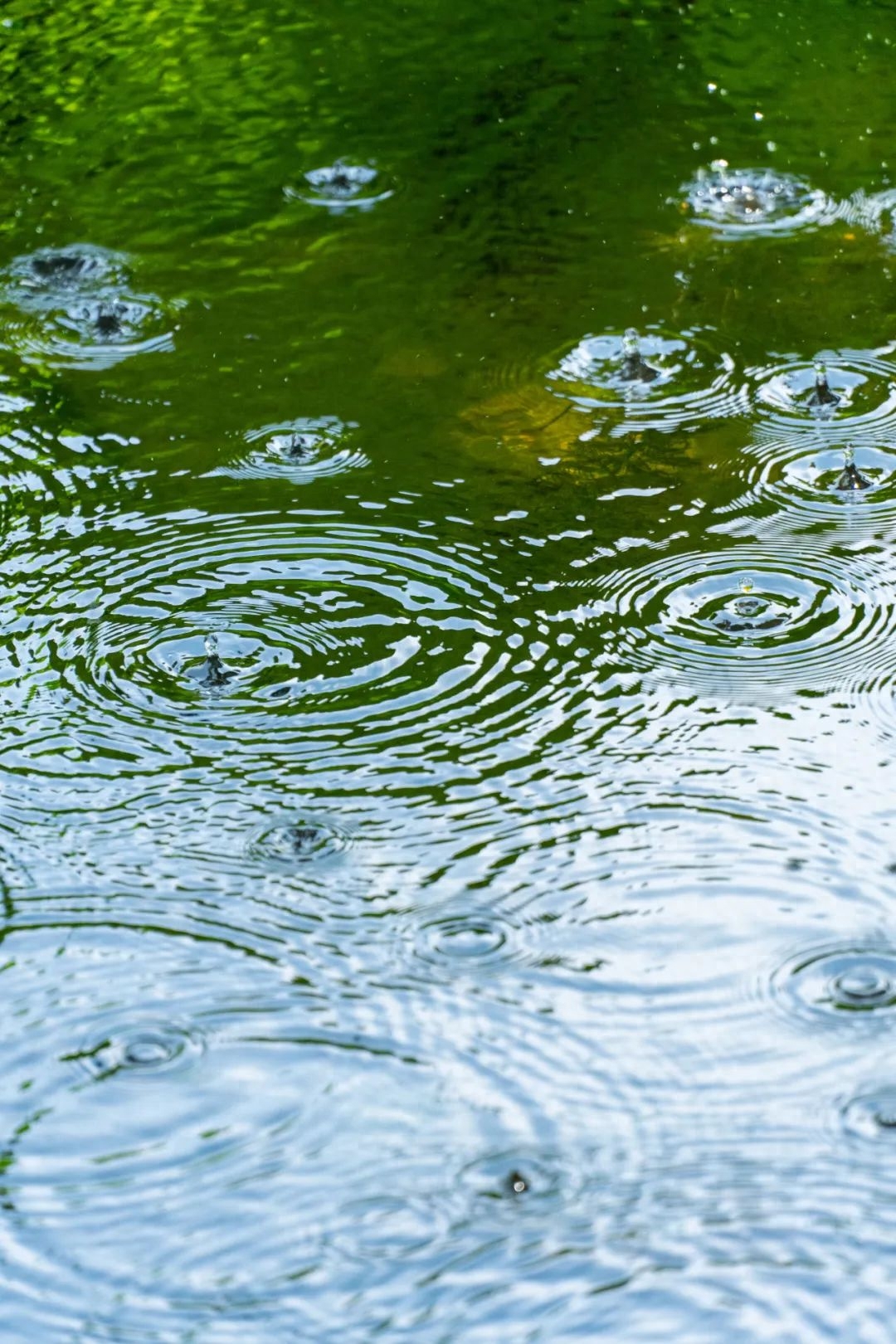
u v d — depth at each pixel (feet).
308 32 27.27
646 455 17.53
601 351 19.33
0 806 13.46
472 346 19.56
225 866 12.83
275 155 24.06
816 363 18.95
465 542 16.31
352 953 11.98
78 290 21.04
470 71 25.95
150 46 27.22
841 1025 11.19
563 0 27.84
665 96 25.03
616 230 21.86
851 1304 9.30
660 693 14.35
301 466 17.54
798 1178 10.09
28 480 17.56
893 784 13.26
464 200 22.75
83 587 15.94
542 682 14.55
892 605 15.28
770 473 17.20
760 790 13.28
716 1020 11.29
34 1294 9.62
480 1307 9.39
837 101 24.64
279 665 14.85
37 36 27.73
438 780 13.56
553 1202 10.01
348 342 19.76
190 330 20.20
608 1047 11.11
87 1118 10.77
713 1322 9.23
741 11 27.30
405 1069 11.03
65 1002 11.66
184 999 11.65
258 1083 10.96
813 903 12.22
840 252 21.15
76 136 24.88
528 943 11.99
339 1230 9.91
